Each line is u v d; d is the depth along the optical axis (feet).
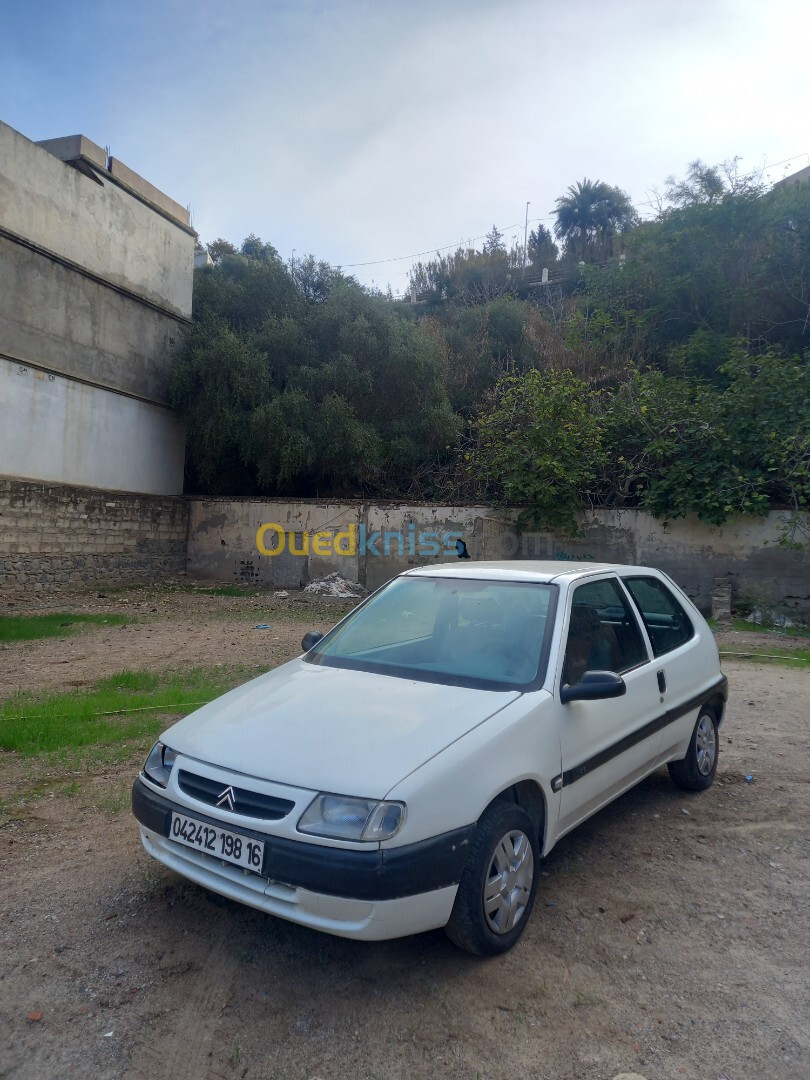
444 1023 9.10
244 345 66.23
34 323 55.11
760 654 36.55
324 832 9.11
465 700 11.30
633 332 76.69
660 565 54.70
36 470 55.57
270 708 11.48
